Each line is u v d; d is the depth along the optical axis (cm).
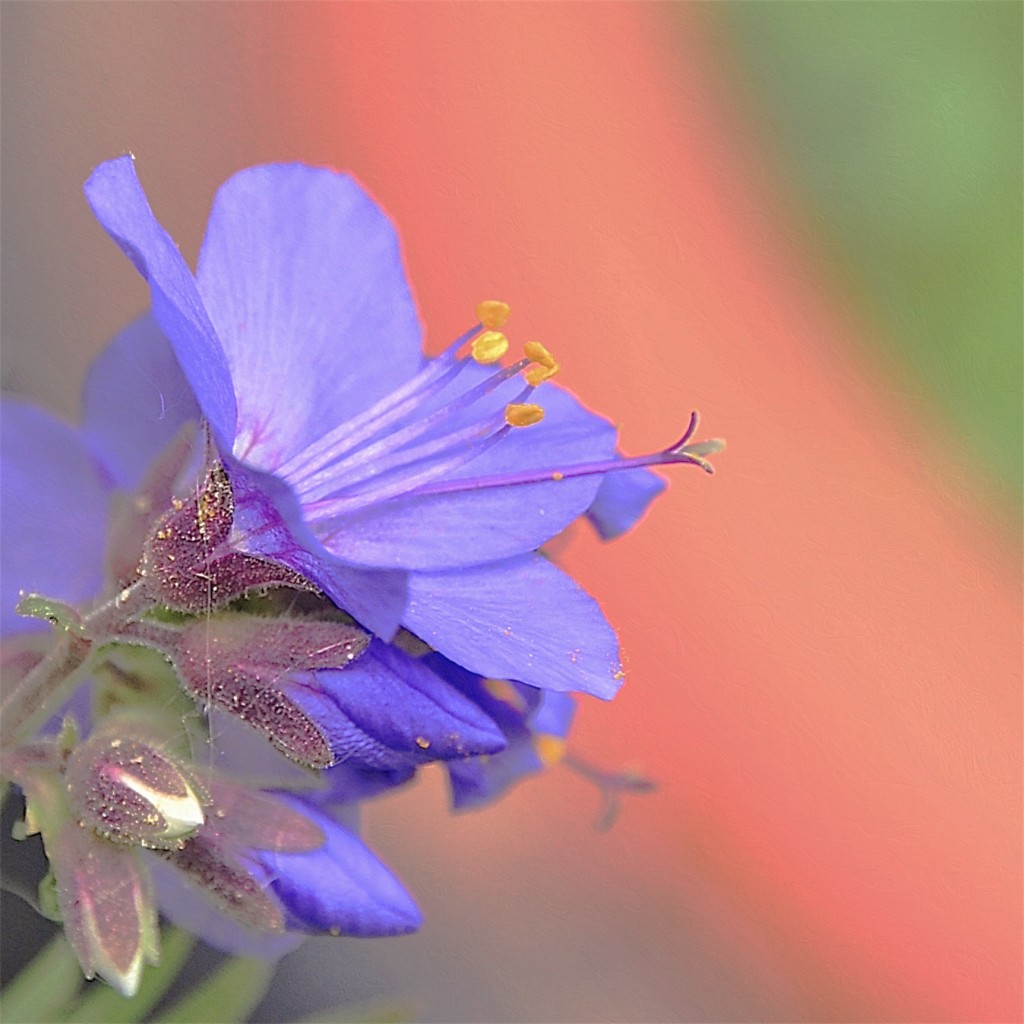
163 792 18
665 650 29
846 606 29
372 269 19
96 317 23
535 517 19
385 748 18
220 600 19
